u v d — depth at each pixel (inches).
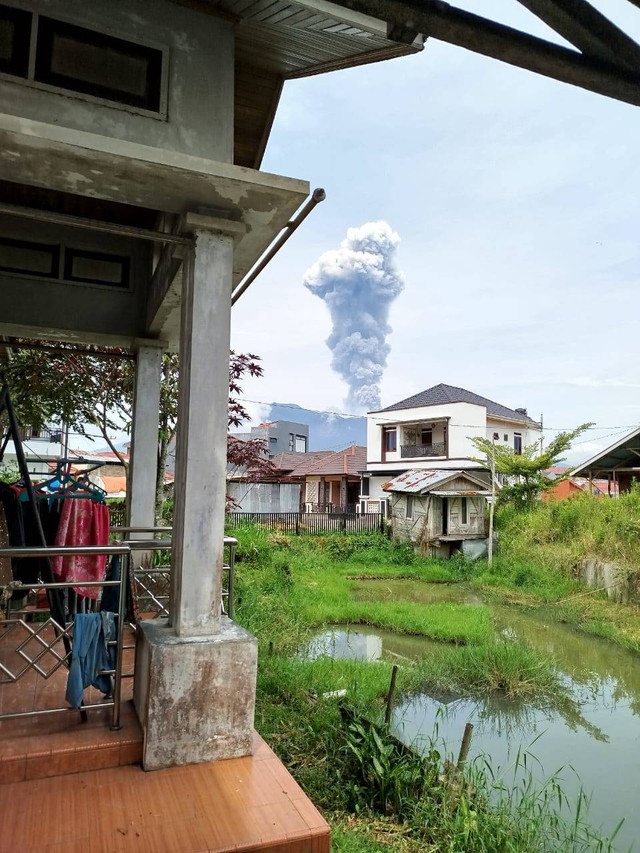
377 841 143.6
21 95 115.4
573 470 734.5
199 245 126.8
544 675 305.7
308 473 1087.0
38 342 288.5
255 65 152.8
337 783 167.0
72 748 107.8
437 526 704.4
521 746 235.3
